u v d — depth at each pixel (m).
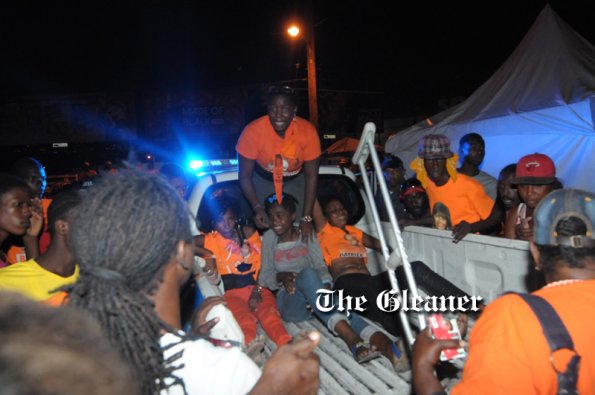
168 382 1.18
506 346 1.39
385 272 4.04
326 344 3.22
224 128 19.66
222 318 2.15
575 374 1.32
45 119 18.81
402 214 5.23
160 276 1.25
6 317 0.62
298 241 3.81
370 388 2.58
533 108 7.43
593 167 6.80
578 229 1.46
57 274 2.46
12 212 2.74
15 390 0.53
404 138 9.75
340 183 4.61
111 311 1.11
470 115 8.62
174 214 1.22
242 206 4.34
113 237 1.13
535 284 3.06
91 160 18.61
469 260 3.62
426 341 1.66
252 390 1.20
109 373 0.63
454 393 1.44
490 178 4.91
